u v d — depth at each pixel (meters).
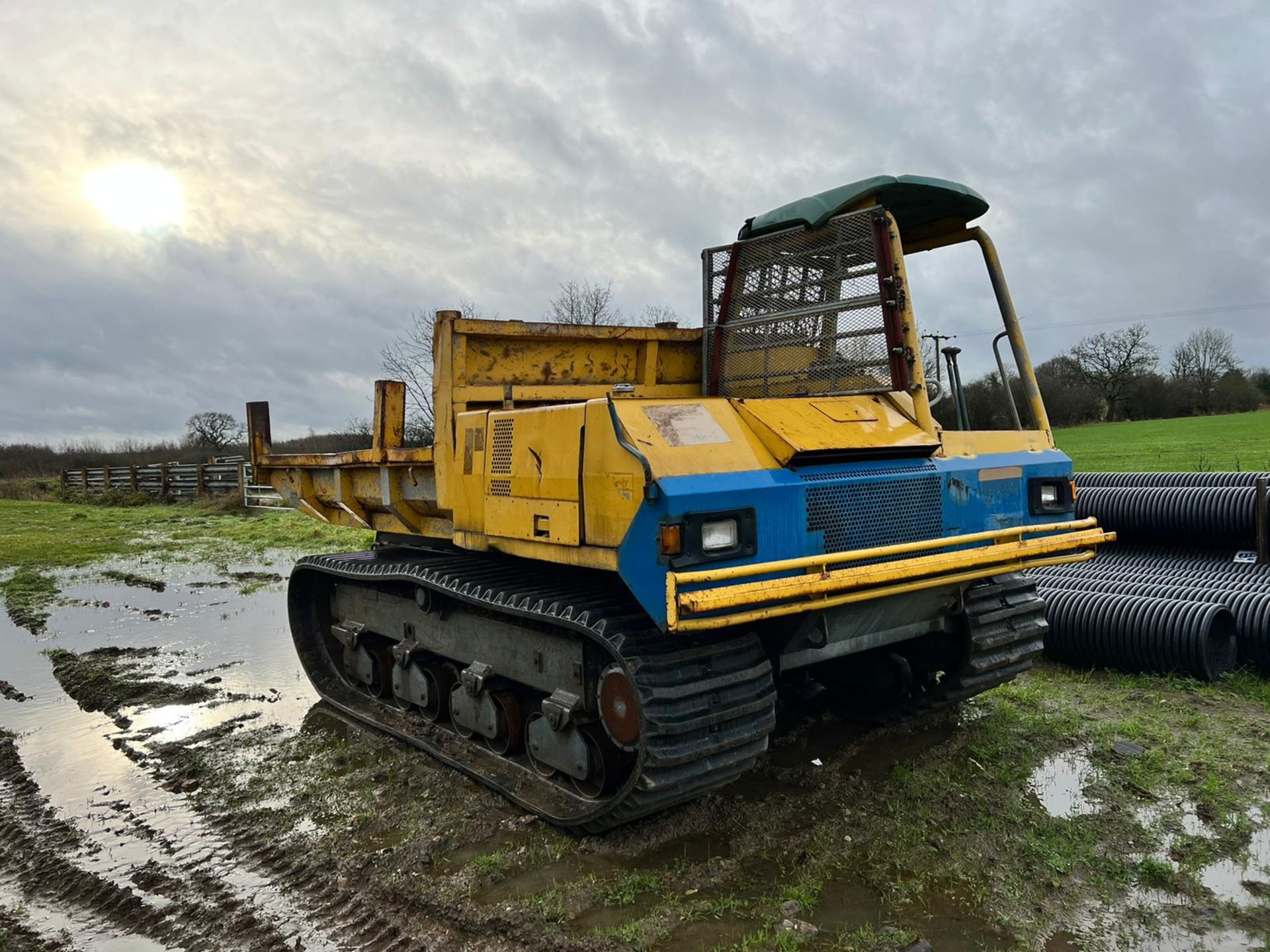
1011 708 5.57
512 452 4.05
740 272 5.00
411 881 3.74
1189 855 3.74
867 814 4.18
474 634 4.89
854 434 3.83
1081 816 4.11
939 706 5.04
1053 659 6.58
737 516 3.32
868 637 4.31
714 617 3.20
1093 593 6.53
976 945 3.18
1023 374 5.04
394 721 5.61
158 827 4.37
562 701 4.09
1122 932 3.23
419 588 5.03
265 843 4.17
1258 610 6.00
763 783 4.57
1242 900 3.42
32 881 3.87
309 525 17.31
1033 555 4.42
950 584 4.02
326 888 3.73
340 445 20.83
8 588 11.23
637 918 3.40
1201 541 8.00
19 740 5.68
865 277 4.33
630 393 3.59
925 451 4.06
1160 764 4.66
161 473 26.12
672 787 3.51
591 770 4.04
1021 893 3.50
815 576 3.45
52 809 4.61
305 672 6.58
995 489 4.34
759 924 3.33
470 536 4.41
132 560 13.61
